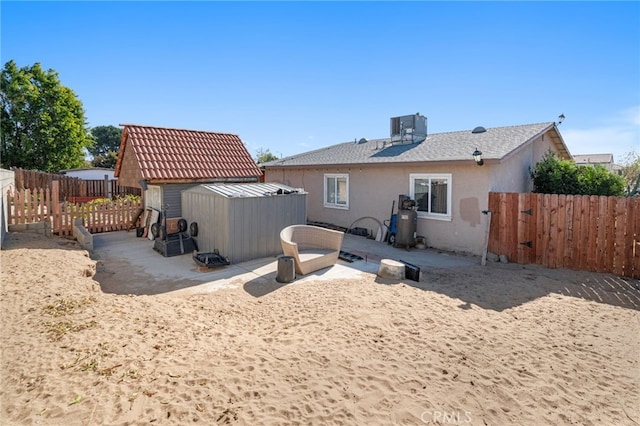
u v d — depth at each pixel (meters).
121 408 2.84
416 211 10.84
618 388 3.54
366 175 12.78
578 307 5.84
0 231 7.64
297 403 3.08
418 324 4.98
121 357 3.63
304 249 8.70
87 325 4.32
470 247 9.87
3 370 3.30
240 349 4.09
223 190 9.05
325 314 5.34
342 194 13.90
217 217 8.87
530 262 8.87
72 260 7.53
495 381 3.58
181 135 12.84
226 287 6.88
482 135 12.00
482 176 9.51
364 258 9.30
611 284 7.02
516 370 3.82
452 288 6.82
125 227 13.12
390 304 5.74
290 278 7.18
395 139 14.07
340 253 9.52
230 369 3.57
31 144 25.73
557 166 10.52
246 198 8.70
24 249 7.89
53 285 5.71
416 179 11.18
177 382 3.27
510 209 9.09
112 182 21.23
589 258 7.98
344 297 6.05
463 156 9.75
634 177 21.23
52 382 3.12
